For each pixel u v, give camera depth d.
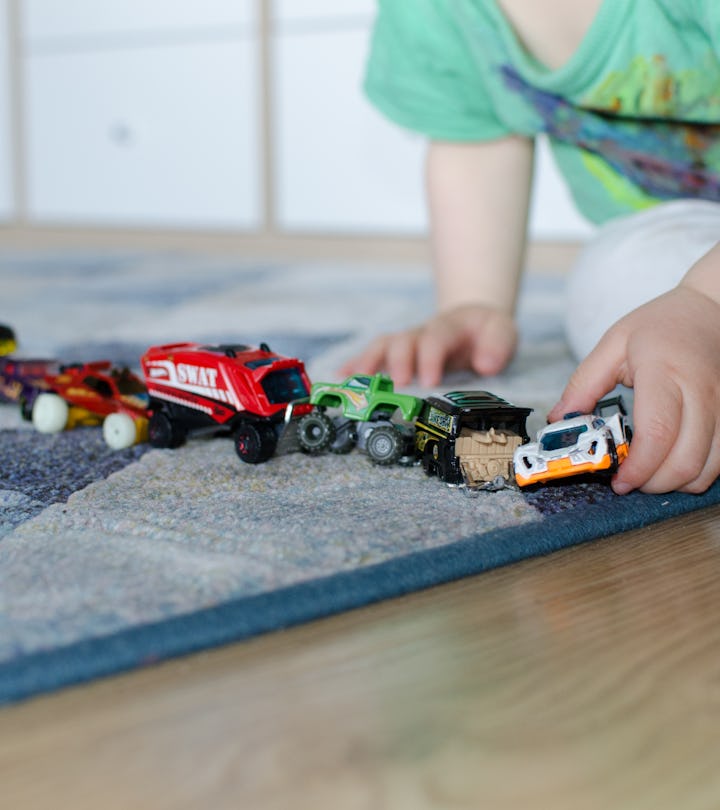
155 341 1.32
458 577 0.57
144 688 0.44
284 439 0.78
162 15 2.72
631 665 0.47
